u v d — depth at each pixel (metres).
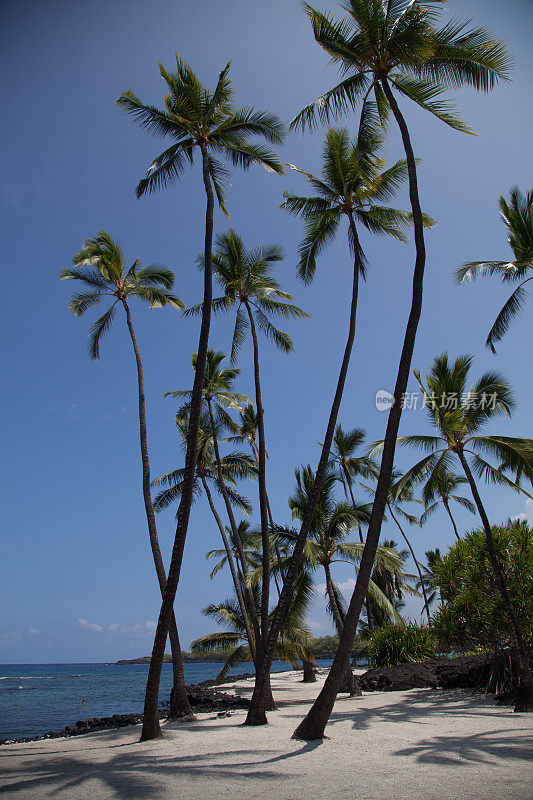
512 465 16.70
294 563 13.52
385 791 7.05
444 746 9.90
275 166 14.69
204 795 7.21
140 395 17.44
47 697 40.06
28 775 9.05
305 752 9.84
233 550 31.91
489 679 17.84
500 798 6.52
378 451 18.98
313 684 28.92
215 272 19.22
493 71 11.56
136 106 14.09
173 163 14.38
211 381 22.14
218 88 13.59
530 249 16.83
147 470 16.78
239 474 23.45
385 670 23.56
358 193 16.17
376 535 10.55
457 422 17.66
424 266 10.76
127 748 11.27
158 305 19.95
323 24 11.89
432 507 35.22
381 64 11.73
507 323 17.08
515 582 16.67
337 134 16.14
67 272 19.08
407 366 10.60
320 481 13.74
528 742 9.87
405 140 11.28
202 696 21.20
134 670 141.88
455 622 18.23
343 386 14.09
